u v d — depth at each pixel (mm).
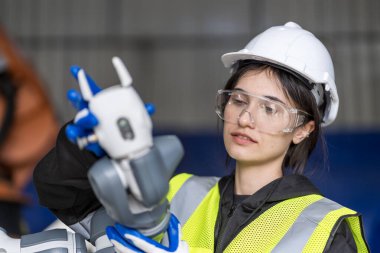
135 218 1372
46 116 2939
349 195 4535
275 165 1926
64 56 7371
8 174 2789
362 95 7008
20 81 2846
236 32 7297
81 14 7430
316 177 3865
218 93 1915
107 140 1282
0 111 2750
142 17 7410
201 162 4984
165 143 1349
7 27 7367
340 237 1812
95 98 1283
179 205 2047
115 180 1296
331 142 4953
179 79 7312
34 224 4293
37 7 7406
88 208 1666
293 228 1819
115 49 7406
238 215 1910
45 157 1547
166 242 1510
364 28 7113
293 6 7215
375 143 4941
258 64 1892
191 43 7352
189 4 7371
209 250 1884
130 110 1275
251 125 1821
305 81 1884
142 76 7340
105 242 1604
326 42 7137
